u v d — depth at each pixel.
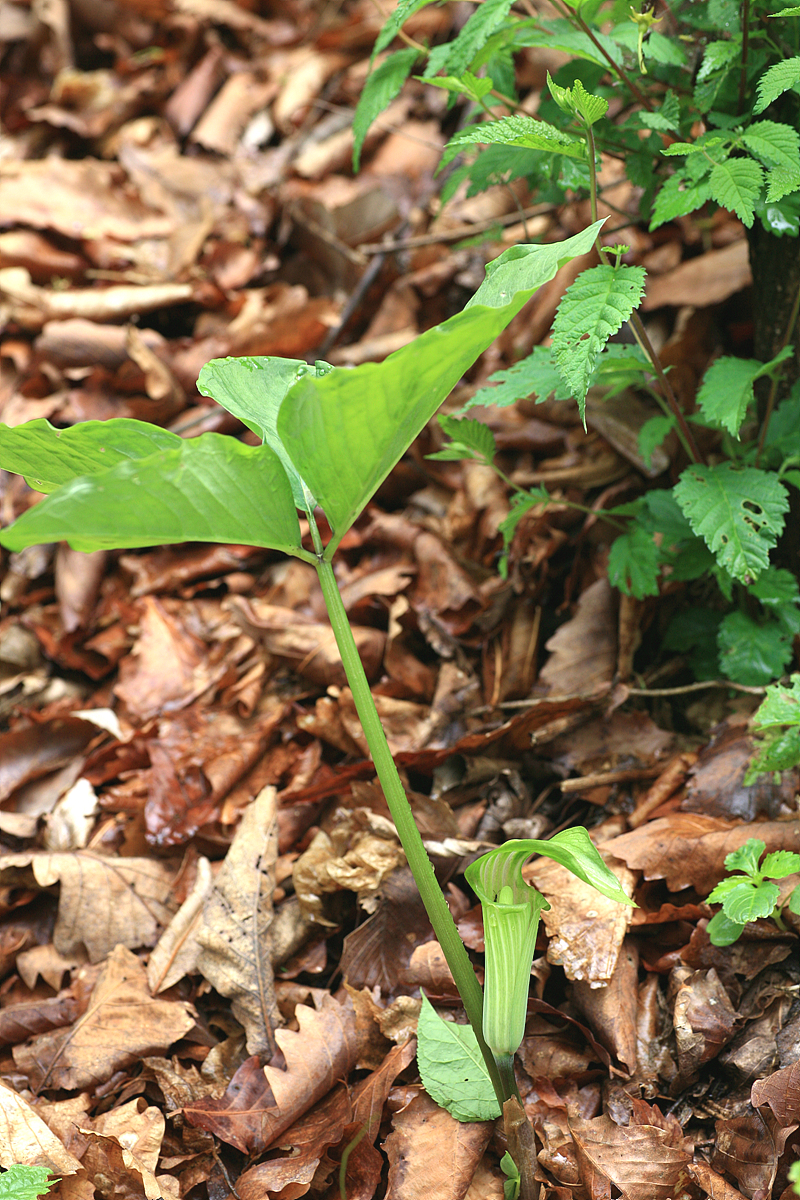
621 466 1.55
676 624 1.47
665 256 1.63
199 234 2.01
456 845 1.40
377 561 1.58
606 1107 1.31
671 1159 1.28
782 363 1.42
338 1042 1.33
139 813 1.47
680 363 1.56
